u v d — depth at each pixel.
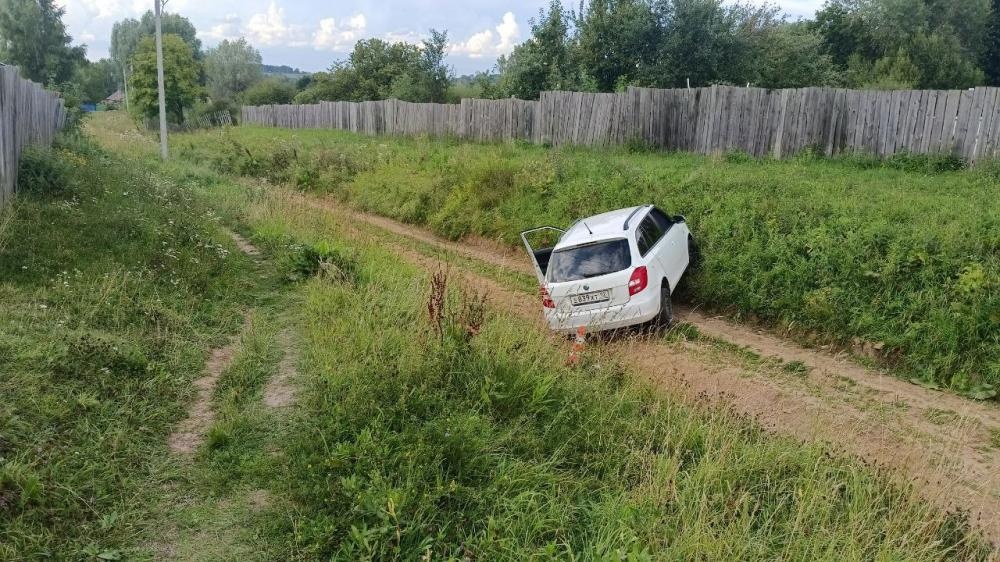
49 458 4.40
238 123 48.09
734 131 15.29
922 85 25.33
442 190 15.80
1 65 9.03
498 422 5.57
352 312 7.68
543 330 7.64
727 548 4.03
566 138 18.89
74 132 19.70
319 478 4.55
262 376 6.38
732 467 4.97
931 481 5.01
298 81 61.88
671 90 16.41
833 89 13.70
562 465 5.23
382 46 42.97
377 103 28.52
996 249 7.62
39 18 64.38
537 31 24.17
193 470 4.78
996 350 6.55
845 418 6.15
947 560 4.12
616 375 6.64
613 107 17.55
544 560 3.98
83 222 9.20
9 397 4.78
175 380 5.92
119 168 14.91
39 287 6.90
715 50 21.98
